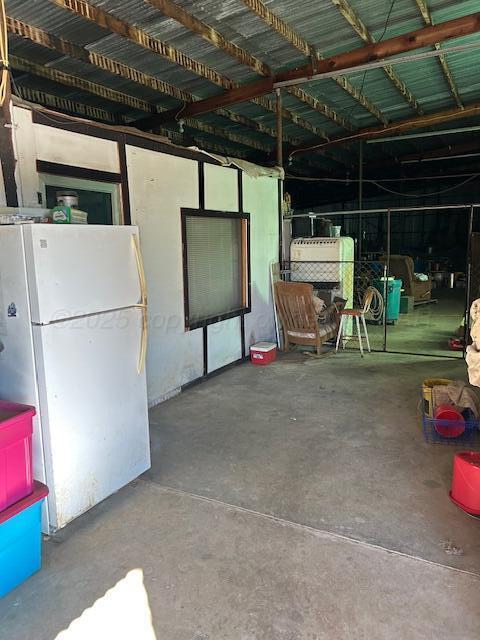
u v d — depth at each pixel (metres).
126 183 3.75
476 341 2.40
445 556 2.09
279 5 3.98
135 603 1.88
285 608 1.83
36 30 3.81
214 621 1.78
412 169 12.23
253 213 5.60
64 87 4.96
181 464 3.03
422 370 5.04
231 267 5.27
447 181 14.68
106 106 5.77
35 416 2.24
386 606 1.82
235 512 2.48
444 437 3.31
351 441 3.31
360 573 2.00
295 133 8.19
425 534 2.25
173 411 4.00
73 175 3.29
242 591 1.92
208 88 5.65
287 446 3.27
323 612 1.80
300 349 6.14
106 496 2.60
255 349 5.47
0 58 2.70
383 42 4.61
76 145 3.31
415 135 8.42
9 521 1.90
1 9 2.63
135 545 2.23
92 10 3.62
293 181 12.82
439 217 15.63
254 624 1.76
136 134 3.83
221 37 4.39
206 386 4.70
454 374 4.86
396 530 2.29
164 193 4.16
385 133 8.07
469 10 4.50
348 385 4.58
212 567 2.06
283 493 2.66
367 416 3.77
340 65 4.87
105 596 1.92
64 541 2.27
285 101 6.52
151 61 4.66
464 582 1.93
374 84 6.30
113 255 2.54
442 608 1.80
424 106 7.60
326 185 13.70
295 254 6.32
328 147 8.98
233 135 7.93
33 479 2.20
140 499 2.63
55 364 2.22
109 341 2.54
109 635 1.73
